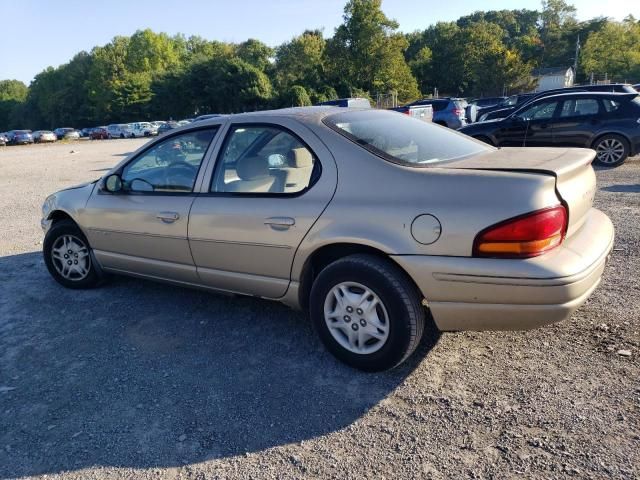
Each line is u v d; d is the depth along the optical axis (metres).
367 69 60.38
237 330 3.70
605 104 10.00
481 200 2.56
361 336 2.96
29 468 2.39
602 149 10.12
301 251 3.08
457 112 20.23
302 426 2.58
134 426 2.66
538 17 119.44
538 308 2.51
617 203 6.82
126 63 86.12
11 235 7.22
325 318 3.08
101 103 81.00
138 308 4.19
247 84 68.12
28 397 2.97
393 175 2.84
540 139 10.62
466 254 2.58
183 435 2.56
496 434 2.42
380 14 58.84
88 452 2.48
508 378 2.86
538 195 2.49
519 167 2.71
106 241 4.25
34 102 99.31
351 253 3.04
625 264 4.46
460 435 2.43
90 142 47.06
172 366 3.24
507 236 2.49
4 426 2.71
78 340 3.67
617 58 61.62
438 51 81.19
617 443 2.29
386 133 3.28
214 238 3.47
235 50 89.38
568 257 2.55
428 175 2.75
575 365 2.93
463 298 2.64
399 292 2.76
